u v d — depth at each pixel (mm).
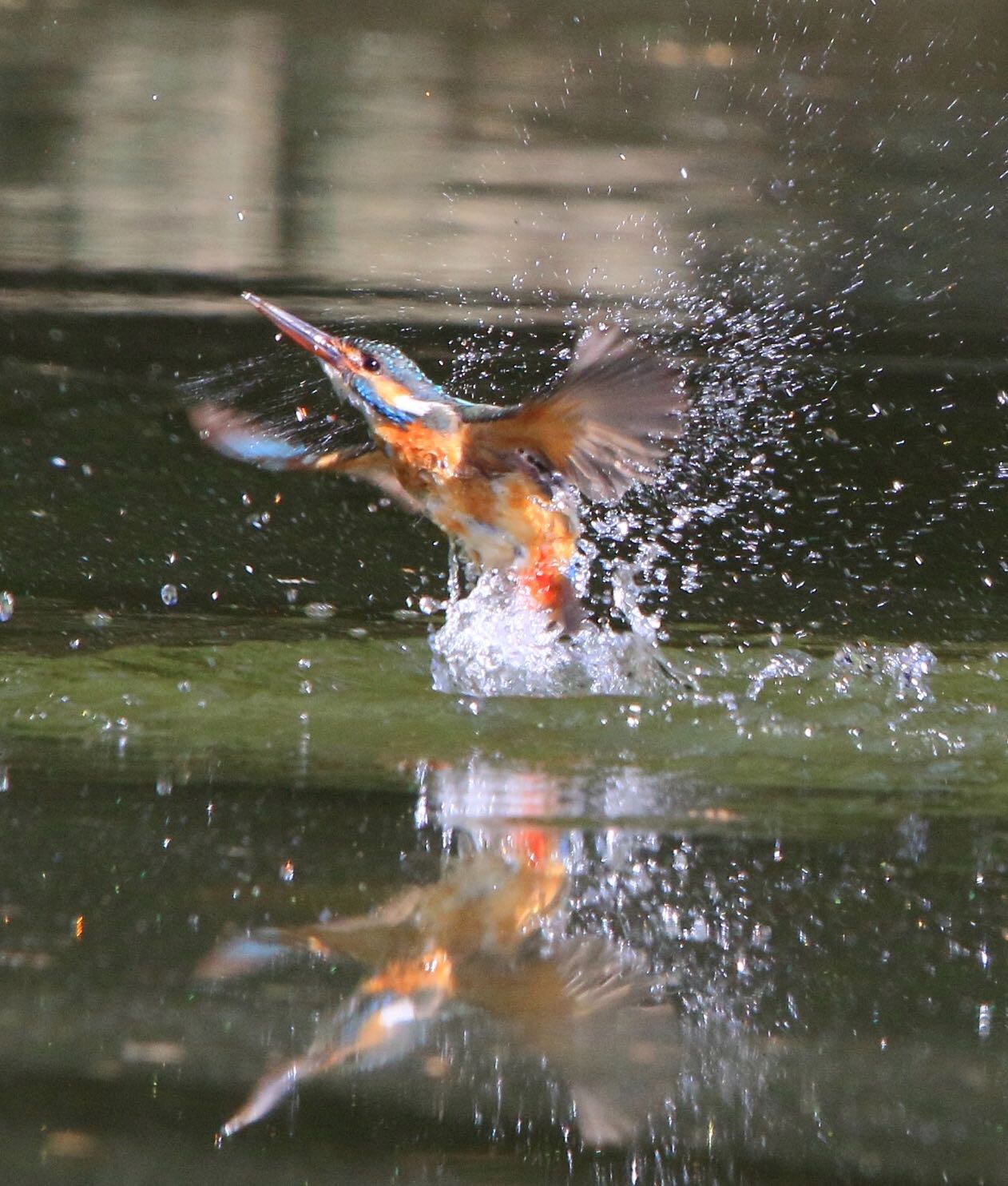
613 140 29688
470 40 41125
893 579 12461
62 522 13211
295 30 41906
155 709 9055
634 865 6703
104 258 21422
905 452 15344
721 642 10781
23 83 33812
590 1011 5352
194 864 6539
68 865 6488
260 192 25328
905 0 37469
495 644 9555
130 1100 4707
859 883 6551
